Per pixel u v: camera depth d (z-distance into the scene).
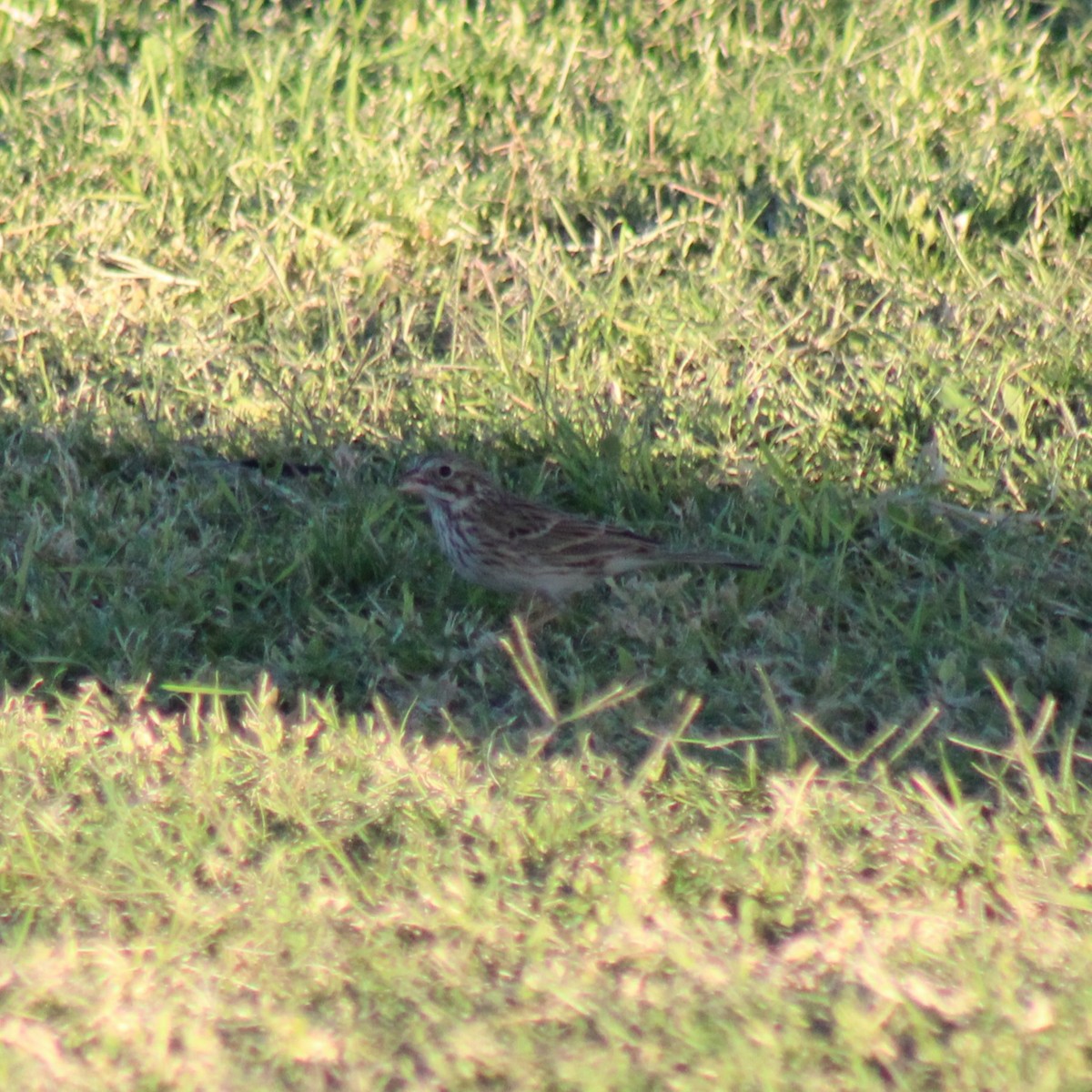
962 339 13.61
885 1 18.19
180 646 10.87
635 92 16.69
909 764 9.79
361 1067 7.65
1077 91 16.86
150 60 16.84
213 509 12.16
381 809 9.25
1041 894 8.54
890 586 11.39
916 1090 7.52
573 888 8.75
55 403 13.19
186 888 8.66
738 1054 7.57
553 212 15.43
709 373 13.36
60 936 8.39
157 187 15.67
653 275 14.54
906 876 8.79
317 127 16.55
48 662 10.58
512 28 17.86
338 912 8.57
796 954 8.24
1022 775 9.65
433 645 10.92
